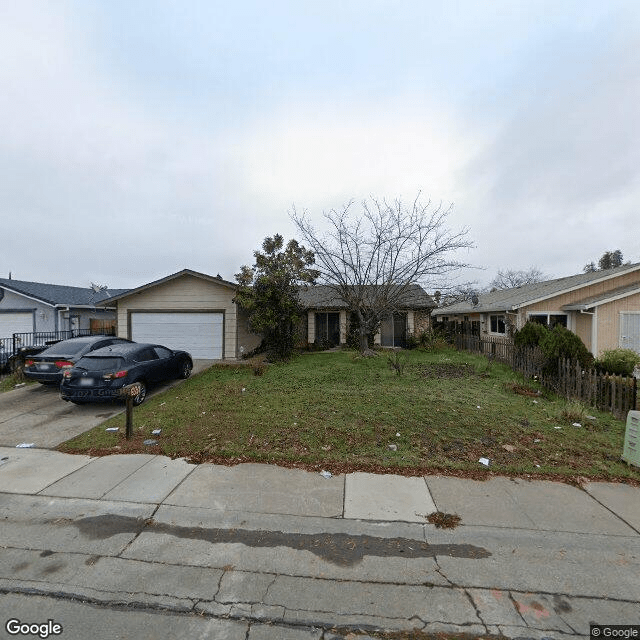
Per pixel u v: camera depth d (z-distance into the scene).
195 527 3.30
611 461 4.58
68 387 7.16
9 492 3.93
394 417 6.18
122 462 4.64
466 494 3.83
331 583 2.61
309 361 13.29
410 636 2.17
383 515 3.45
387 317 16.23
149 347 8.73
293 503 3.66
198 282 13.93
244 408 6.80
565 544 3.03
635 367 10.03
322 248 14.35
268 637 2.17
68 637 2.20
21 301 18.55
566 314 14.42
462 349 17.56
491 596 2.48
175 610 2.39
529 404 7.10
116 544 3.06
